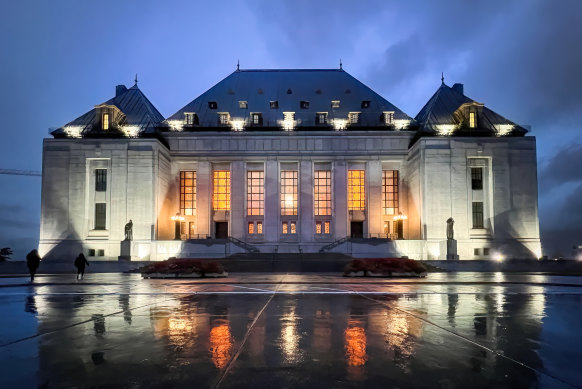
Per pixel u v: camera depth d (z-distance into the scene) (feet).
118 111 186.50
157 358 23.65
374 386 18.88
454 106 195.00
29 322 35.83
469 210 174.70
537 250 174.60
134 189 175.83
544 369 21.50
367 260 101.40
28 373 20.99
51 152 179.73
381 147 194.80
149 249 172.04
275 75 215.72
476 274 117.39
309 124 197.77
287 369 21.44
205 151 195.21
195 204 197.98
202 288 69.36
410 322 35.45
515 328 32.68
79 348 26.16
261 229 196.75
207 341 28.04
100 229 177.17
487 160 178.81
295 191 200.13
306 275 108.17
